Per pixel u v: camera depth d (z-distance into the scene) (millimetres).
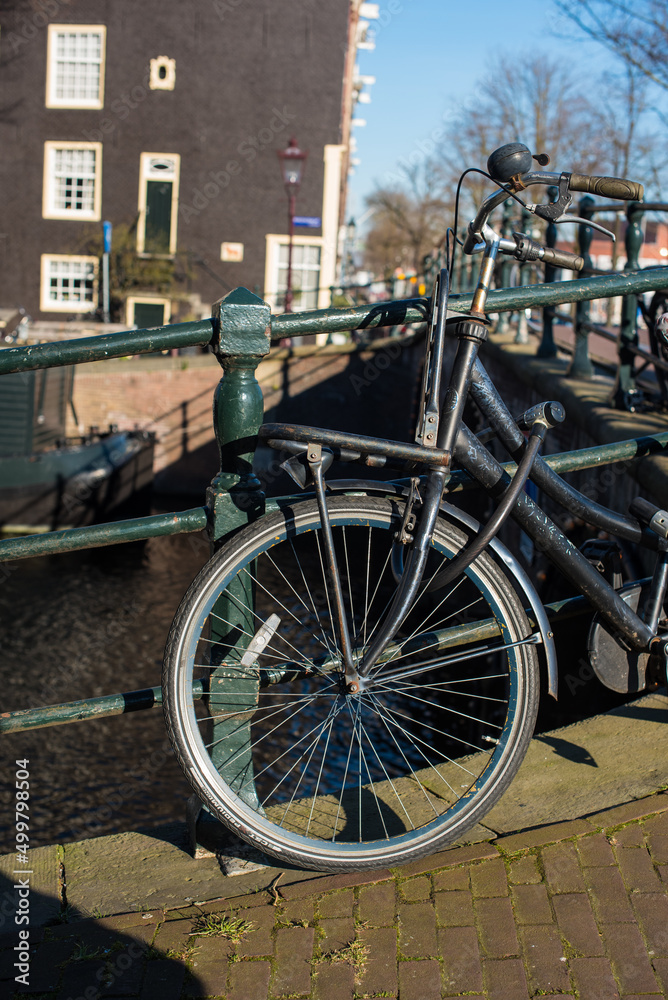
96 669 10109
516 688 1867
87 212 21594
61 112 21266
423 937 1681
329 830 1948
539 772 2152
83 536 1836
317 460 1714
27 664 10148
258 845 1794
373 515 1797
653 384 5863
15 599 12258
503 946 1653
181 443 18484
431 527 1758
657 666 2105
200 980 1608
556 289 2098
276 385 18125
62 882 1904
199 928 1730
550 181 1760
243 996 1574
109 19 20875
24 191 21641
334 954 1649
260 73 20875
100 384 18328
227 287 21547
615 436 4078
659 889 1764
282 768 6094
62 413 15336
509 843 1889
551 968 1604
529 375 6820
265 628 1810
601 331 5465
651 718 2352
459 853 1874
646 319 4582
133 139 21234
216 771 1787
